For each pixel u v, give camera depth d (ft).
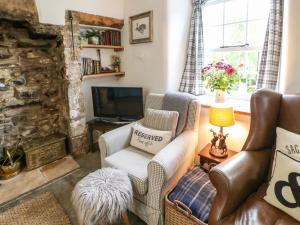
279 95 4.75
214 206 3.75
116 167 5.53
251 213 3.66
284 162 3.77
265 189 4.25
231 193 3.63
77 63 8.25
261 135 4.64
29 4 6.88
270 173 4.51
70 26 7.86
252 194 4.19
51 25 7.40
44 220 5.47
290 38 5.25
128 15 8.99
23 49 7.82
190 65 8.13
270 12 6.12
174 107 6.81
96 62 9.03
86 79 9.33
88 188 4.45
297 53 5.18
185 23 8.07
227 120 5.61
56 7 7.46
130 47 9.16
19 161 7.77
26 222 5.41
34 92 8.30
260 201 3.91
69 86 8.18
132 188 4.93
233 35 7.49
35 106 8.49
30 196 6.43
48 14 7.32
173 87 8.20
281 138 4.20
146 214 5.18
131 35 8.91
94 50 9.21
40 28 7.19
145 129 6.60
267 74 6.32
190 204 4.45
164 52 7.80
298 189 3.43
